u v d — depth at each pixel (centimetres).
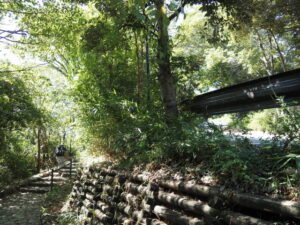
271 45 1186
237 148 204
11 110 718
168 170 244
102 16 455
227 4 427
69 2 520
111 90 454
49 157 1188
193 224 180
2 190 731
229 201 165
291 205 129
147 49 429
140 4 221
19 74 739
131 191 278
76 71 511
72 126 509
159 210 218
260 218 152
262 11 805
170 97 393
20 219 509
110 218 298
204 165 214
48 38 539
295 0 792
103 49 450
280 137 203
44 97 917
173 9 204
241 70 1409
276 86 297
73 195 497
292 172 155
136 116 350
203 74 517
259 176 173
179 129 287
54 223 432
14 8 502
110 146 420
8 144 854
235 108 357
